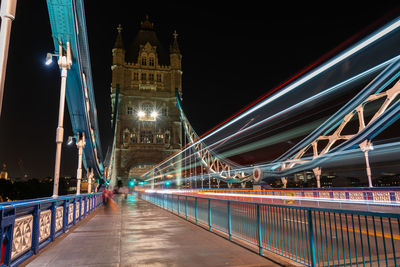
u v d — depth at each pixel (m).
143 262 6.12
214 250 7.17
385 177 42.31
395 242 7.98
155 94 101.69
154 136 97.56
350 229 10.09
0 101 4.77
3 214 4.93
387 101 28.36
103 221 13.62
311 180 63.44
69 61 13.10
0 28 4.95
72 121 25.97
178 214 15.73
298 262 5.57
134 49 108.12
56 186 11.41
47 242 8.05
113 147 87.25
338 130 34.41
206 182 90.50
